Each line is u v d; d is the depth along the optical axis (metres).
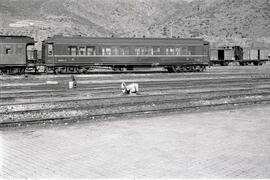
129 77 35.56
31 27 104.81
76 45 41.34
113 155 8.94
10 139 11.03
